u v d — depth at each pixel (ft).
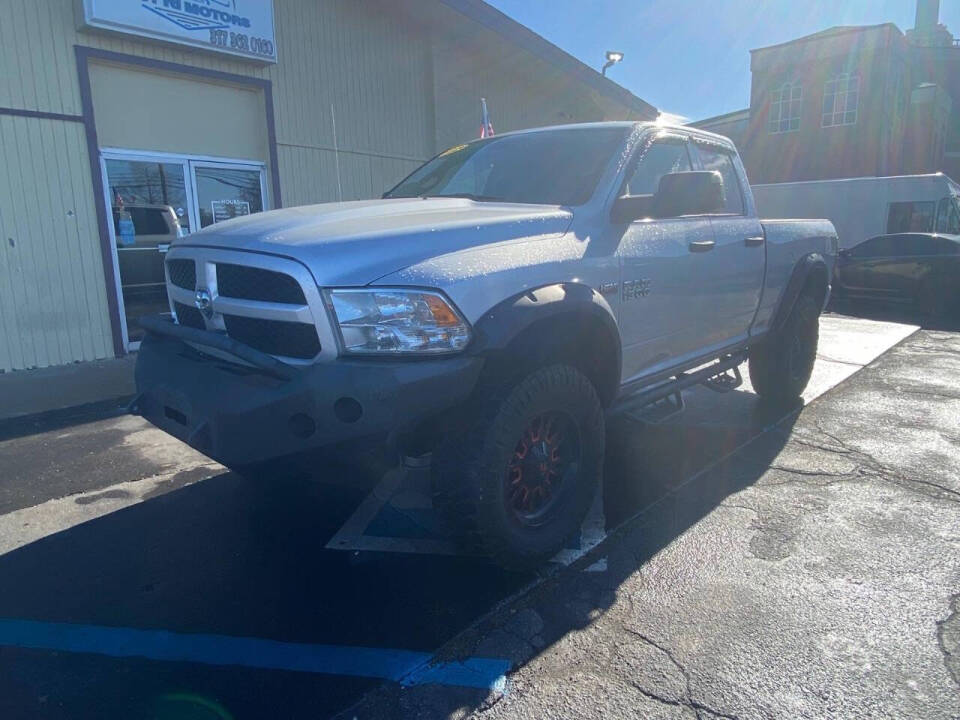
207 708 7.82
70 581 10.60
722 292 15.06
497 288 9.67
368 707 7.87
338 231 9.66
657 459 15.62
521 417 9.85
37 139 24.11
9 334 24.16
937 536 11.84
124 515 12.93
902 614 9.53
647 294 12.63
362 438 8.68
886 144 92.68
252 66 30.01
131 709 7.83
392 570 10.89
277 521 12.66
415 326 8.93
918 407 19.95
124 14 24.73
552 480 11.05
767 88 98.94
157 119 27.68
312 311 8.93
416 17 36.76
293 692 8.11
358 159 35.63
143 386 10.96
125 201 26.99
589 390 10.97
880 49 89.35
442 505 9.82
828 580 10.42
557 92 51.06
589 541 11.77
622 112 58.75
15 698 8.00
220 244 10.16
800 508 12.97
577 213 11.67
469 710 7.80
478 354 9.23
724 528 12.18
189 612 9.75
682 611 9.68
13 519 12.78
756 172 101.40
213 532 12.23
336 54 33.78
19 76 23.49
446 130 40.75
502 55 42.16
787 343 18.75
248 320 9.90
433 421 9.46
